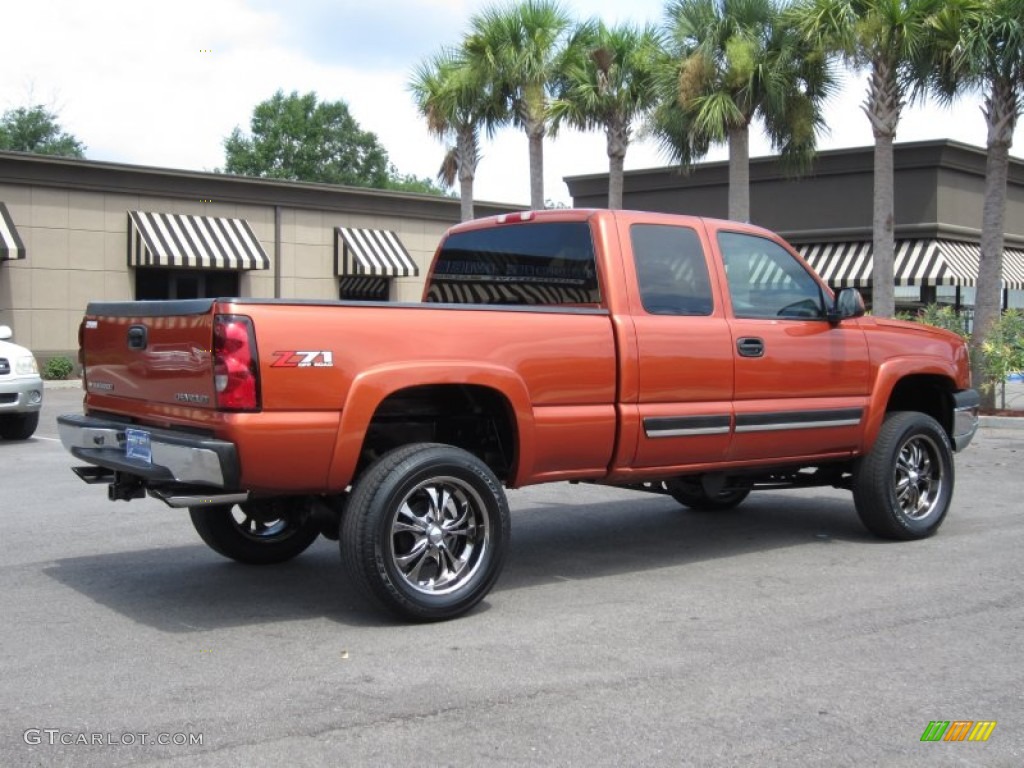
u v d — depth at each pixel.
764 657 4.83
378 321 5.25
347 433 5.11
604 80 22.97
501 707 4.19
